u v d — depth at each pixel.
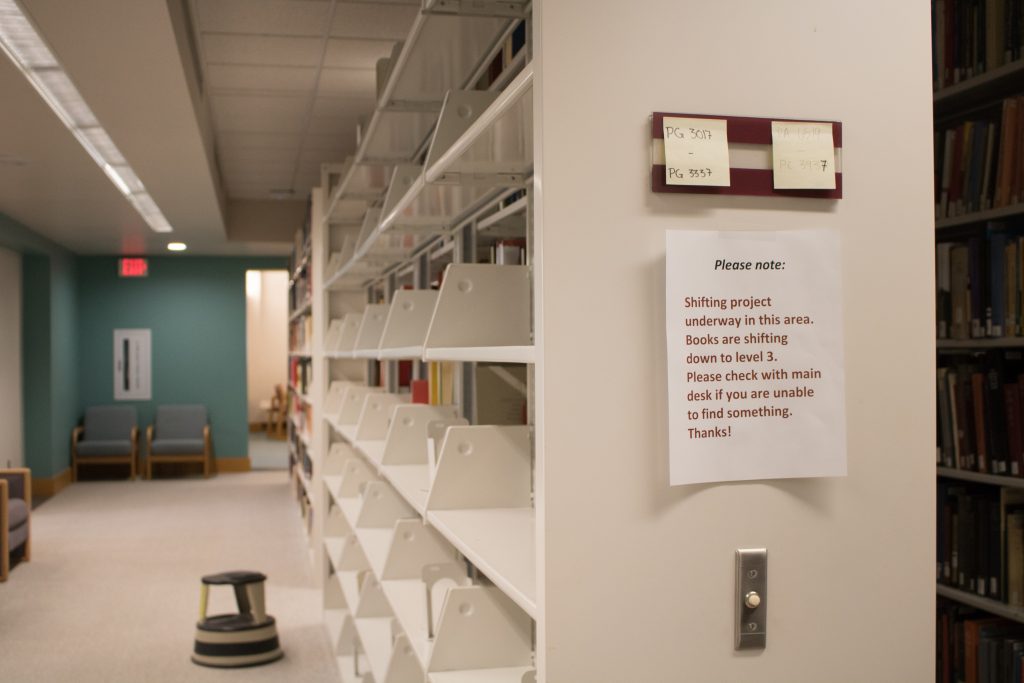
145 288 11.33
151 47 3.67
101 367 11.17
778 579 1.39
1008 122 2.60
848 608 1.41
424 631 2.28
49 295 9.59
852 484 1.42
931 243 1.43
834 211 1.41
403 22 4.55
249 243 9.99
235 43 4.81
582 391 1.33
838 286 1.40
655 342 1.35
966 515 2.79
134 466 10.54
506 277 2.16
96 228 8.83
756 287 1.37
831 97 1.41
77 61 3.83
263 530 7.57
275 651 4.31
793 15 1.40
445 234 3.10
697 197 1.36
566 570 1.32
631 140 1.34
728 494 1.38
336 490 4.30
